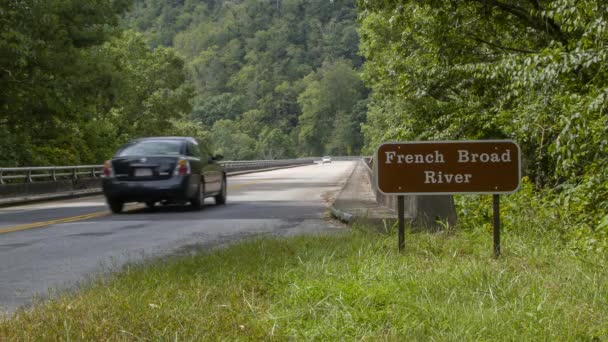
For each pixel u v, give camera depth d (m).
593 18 10.71
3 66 34.34
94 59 37.78
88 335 4.56
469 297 5.42
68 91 36.47
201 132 90.75
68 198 26.70
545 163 15.26
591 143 10.02
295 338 4.64
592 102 9.43
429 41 18.67
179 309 5.24
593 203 10.35
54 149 44.44
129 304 5.46
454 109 19.45
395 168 7.83
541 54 11.23
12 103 37.06
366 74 36.41
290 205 18.75
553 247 8.16
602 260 7.09
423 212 10.27
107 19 38.25
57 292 6.54
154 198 16.25
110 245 10.69
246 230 12.46
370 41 32.69
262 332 4.69
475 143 7.75
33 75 35.81
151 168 16.23
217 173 18.72
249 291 6.09
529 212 10.04
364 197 18.48
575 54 10.84
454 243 8.38
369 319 4.91
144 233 12.25
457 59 18.62
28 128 39.44
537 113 12.77
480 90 18.27
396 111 31.75
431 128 19.75
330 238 9.26
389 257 7.31
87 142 51.78
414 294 5.55
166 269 7.13
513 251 7.83
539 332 4.43
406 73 20.06
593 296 5.32
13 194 23.69
